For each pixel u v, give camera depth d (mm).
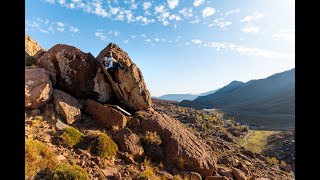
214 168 14156
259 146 39750
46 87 13188
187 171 13031
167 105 60125
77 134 11758
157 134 14727
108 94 16875
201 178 12852
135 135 13562
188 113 48750
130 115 16188
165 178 11445
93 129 13562
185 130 17047
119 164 11406
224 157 17578
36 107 12766
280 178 18703
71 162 9719
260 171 18828
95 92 16172
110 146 11820
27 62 16141
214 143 22469
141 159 12812
